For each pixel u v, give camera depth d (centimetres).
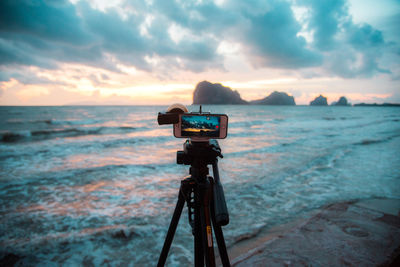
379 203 364
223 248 128
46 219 346
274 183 510
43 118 3216
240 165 678
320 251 224
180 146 1091
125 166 670
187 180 130
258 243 270
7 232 306
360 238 247
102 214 363
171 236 137
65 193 462
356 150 916
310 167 654
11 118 3159
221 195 114
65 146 1047
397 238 246
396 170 617
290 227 308
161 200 424
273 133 1602
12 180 541
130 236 296
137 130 1958
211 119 123
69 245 275
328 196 424
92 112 5238
